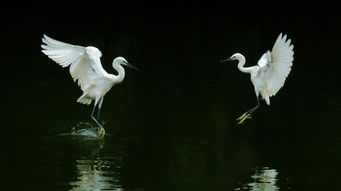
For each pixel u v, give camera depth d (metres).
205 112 16.89
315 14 41.19
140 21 36.97
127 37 31.34
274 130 15.12
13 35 30.86
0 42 28.84
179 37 31.75
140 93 19.23
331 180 11.62
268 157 13.04
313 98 18.75
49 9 40.47
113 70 23.25
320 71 23.33
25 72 22.20
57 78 21.27
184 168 12.23
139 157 12.87
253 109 15.65
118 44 29.27
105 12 40.16
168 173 11.93
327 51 28.17
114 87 20.06
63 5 42.25
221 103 18.03
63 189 10.89
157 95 18.98
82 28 33.66
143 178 11.55
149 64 24.53
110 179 11.51
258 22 37.38
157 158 12.83
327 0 45.12
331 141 14.18
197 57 26.30
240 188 11.15
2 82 20.33
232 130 15.06
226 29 34.56
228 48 28.70
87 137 14.23
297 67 24.22
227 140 14.19
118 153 13.15
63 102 17.67
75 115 16.20
